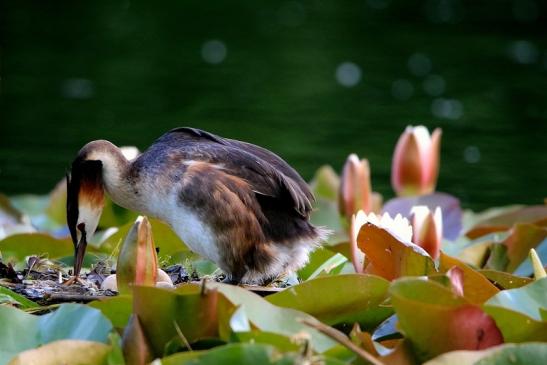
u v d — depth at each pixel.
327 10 32.78
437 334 6.87
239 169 9.23
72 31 29.34
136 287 7.01
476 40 28.73
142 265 8.10
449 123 21.77
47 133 20.56
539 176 18.30
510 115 22.45
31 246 10.80
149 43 28.39
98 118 21.64
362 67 26.30
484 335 6.88
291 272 9.51
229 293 7.09
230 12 32.41
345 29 30.16
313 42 28.81
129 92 23.80
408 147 13.47
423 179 13.55
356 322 7.72
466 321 6.84
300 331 7.04
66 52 27.19
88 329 7.15
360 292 7.55
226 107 22.78
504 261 10.61
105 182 9.53
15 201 15.09
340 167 18.94
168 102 23.05
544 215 12.41
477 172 18.58
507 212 12.65
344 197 12.71
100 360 6.79
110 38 28.81
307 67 26.33
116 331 7.20
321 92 24.19
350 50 27.88
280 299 7.56
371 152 19.83
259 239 9.20
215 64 26.47
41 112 22.03
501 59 26.97
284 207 9.34
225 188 9.08
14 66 25.73
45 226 13.79
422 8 32.69
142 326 7.05
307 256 9.51
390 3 33.69
